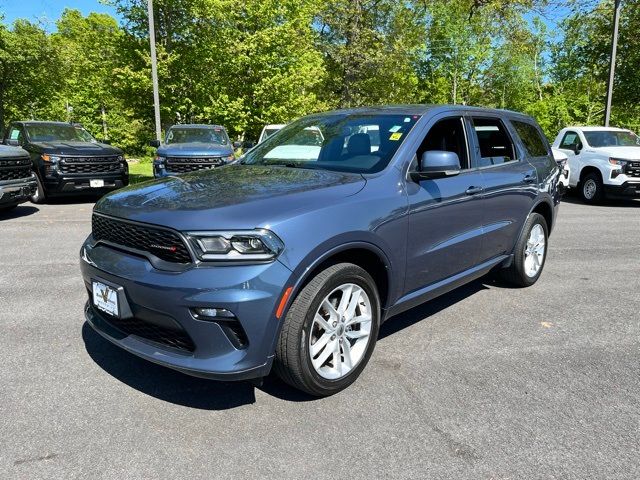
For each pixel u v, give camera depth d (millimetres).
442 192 3703
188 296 2547
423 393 3119
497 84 41062
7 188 8727
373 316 3244
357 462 2445
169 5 17922
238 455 2486
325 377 2971
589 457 2504
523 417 2865
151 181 3652
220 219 2609
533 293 5184
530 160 5137
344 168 3613
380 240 3154
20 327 4031
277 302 2621
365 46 26969
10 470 2342
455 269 4059
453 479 2332
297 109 19891
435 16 35938
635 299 5023
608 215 10750
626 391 3178
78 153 10922
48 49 24375
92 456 2457
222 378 2598
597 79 22328
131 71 18094
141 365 3426
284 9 19562
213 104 18766
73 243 7176
